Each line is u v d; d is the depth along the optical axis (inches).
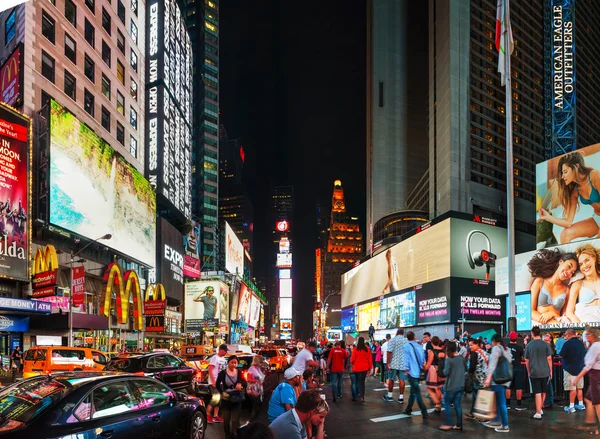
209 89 5393.7
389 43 5969.5
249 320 5541.3
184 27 3570.4
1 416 263.3
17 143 1342.3
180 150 3307.1
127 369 670.5
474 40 3929.6
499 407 442.0
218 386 410.0
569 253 1865.2
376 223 4815.5
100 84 1940.2
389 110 5816.9
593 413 469.7
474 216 2942.9
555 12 4052.7
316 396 198.8
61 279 1605.6
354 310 4798.2
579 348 521.3
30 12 1480.1
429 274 3041.3
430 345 655.8
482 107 3882.9
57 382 289.0
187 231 3700.8
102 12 1998.0
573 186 2034.9
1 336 1300.4
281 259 7391.7
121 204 2005.4
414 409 588.7
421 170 5797.2
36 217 1443.2
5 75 1519.4
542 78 4397.1
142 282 2440.9
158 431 319.3
